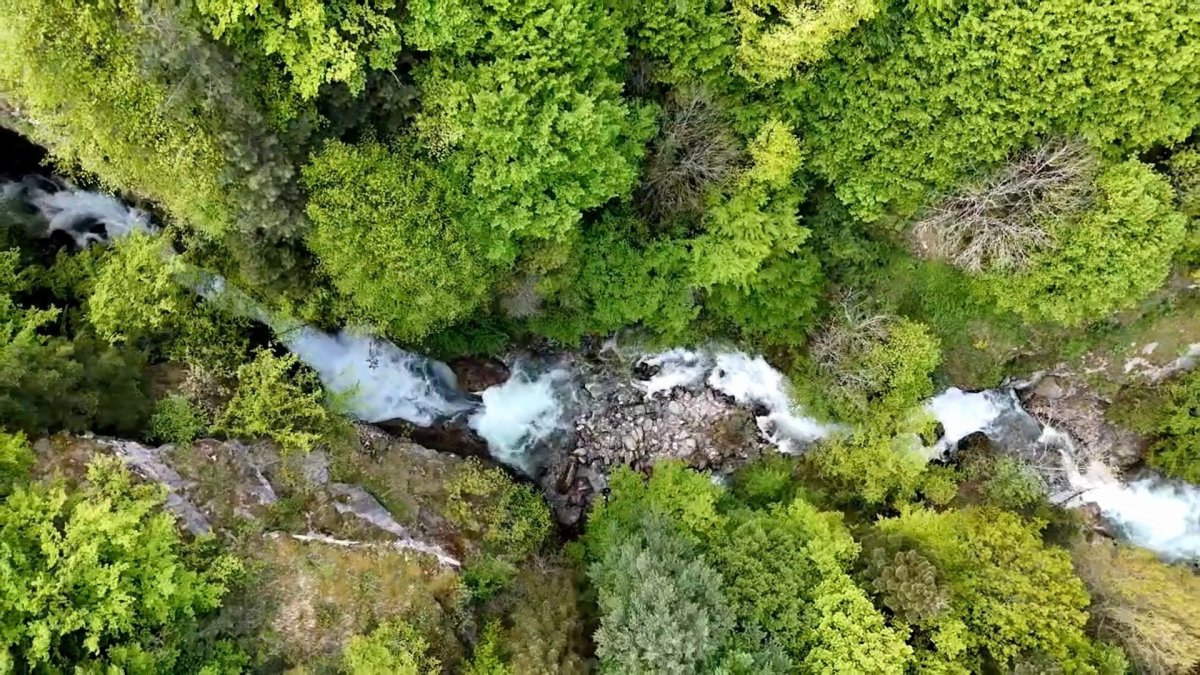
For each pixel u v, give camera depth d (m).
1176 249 18.03
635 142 17.27
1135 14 15.04
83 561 13.66
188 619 15.02
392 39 14.40
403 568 17.50
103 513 14.08
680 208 18.91
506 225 16.38
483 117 15.39
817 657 17.16
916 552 18.20
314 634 16.39
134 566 14.42
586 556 20.08
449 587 17.66
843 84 17.23
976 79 16.28
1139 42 15.39
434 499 19.95
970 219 18.09
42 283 18.50
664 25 16.39
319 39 13.97
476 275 17.30
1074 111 16.53
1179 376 20.56
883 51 16.70
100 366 16.72
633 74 17.56
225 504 17.14
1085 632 18.69
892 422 20.39
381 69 14.98
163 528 14.90
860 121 17.50
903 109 17.03
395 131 15.93
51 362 15.77
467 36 14.96
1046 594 17.72
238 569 16.06
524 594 18.45
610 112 16.23
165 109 14.17
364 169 15.46
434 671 15.92
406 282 16.56
